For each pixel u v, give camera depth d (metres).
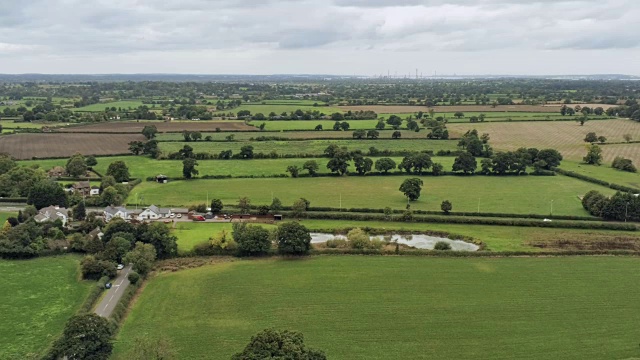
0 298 99.81
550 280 110.00
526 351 82.19
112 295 100.69
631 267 117.62
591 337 86.50
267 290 104.75
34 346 82.81
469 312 95.25
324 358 71.06
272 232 129.50
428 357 80.31
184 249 126.56
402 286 106.81
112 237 122.06
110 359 78.25
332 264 119.19
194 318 92.56
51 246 124.12
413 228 148.75
